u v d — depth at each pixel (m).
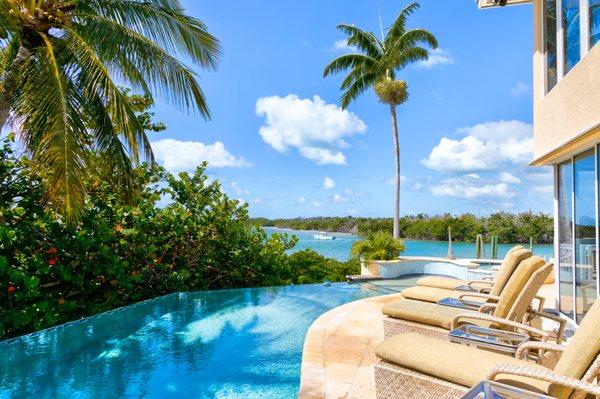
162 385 4.55
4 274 6.82
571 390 2.04
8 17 7.05
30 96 7.27
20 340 6.24
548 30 7.71
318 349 4.86
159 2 9.45
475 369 2.51
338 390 3.65
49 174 6.91
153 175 11.01
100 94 8.27
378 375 2.82
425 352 2.78
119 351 5.73
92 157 8.23
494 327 3.57
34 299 7.46
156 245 10.05
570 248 6.74
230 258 11.39
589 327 2.06
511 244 24.94
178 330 6.76
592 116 5.32
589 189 5.96
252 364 5.20
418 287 5.89
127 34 8.63
